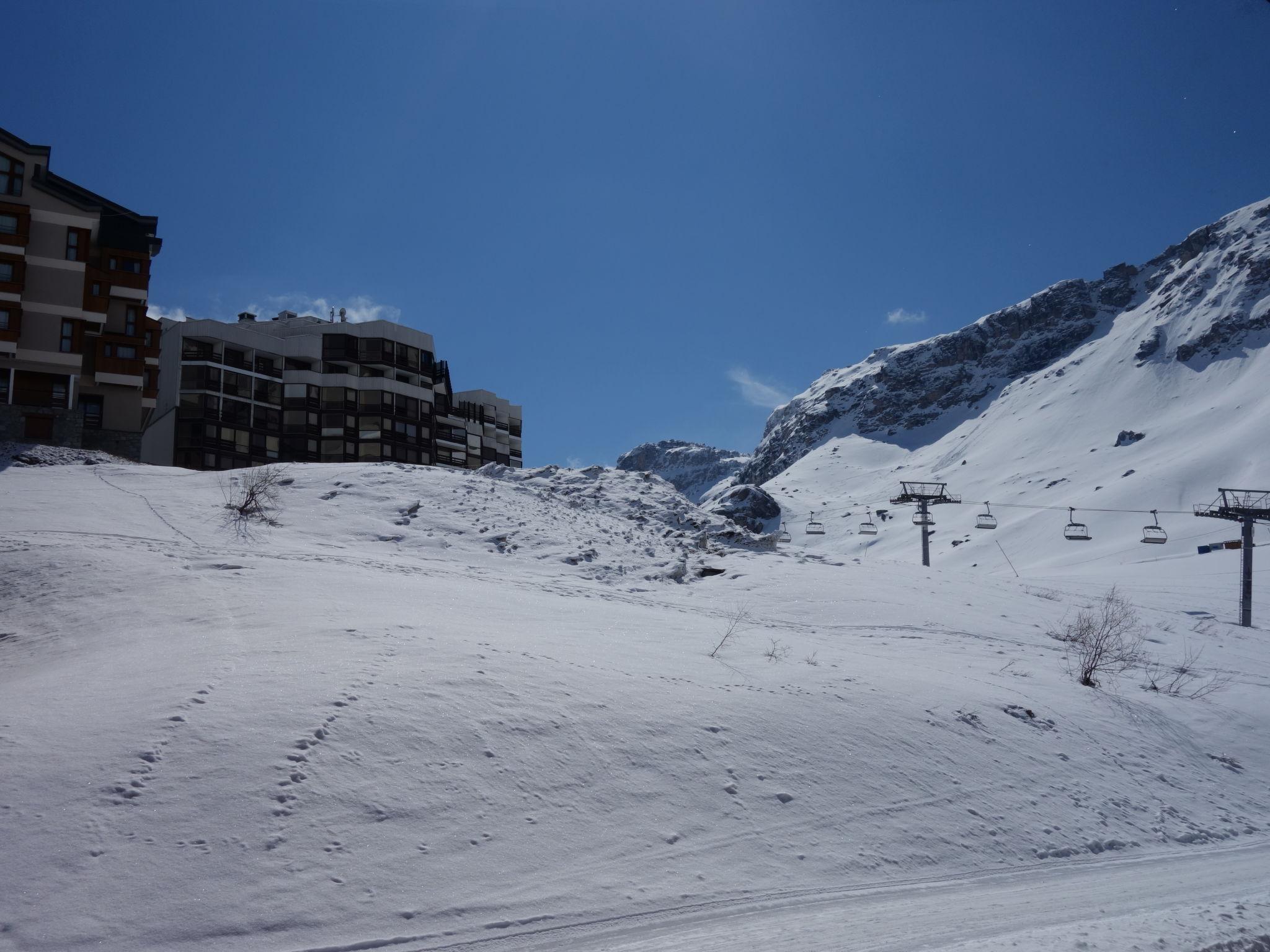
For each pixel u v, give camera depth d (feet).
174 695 28.60
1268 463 515.91
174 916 19.07
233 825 22.24
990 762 36.76
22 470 92.99
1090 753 41.16
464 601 52.85
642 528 100.22
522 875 22.77
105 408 142.00
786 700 37.27
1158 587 167.63
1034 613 83.05
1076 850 31.58
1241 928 17.52
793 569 89.20
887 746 35.24
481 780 26.30
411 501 87.61
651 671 38.70
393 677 31.71
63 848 20.52
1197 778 42.55
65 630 42.19
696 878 24.17
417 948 19.30
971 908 23.11
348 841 22.50
